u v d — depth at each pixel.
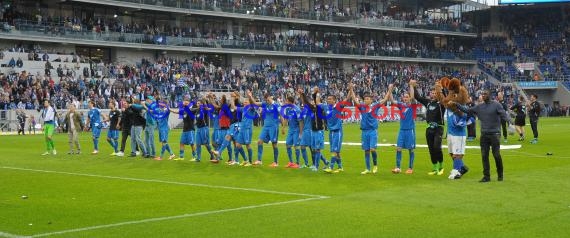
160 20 59.19
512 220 9.70
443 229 9.11
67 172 16.95
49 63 47.06
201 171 17.05
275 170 17.16
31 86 43.62
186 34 58.38
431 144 15.87
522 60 76.38
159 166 18.44
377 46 73.06
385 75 68.75
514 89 73.00
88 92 45.88
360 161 19.73
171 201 11.84
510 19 80.25
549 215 10.08
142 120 21.31
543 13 78.38
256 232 9.02
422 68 76.00
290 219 9.94
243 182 14.62
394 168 17.45
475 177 15.23
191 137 20.14
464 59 77.81
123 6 54.34
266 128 18.20
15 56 46.94
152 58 57.91
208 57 61.12
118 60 55.50
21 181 14.99
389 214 10.29
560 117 66.56
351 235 8.78
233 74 57.75
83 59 50.75
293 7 68.19
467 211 10.49
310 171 16.86
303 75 61.97
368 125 16.19
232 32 63.75
